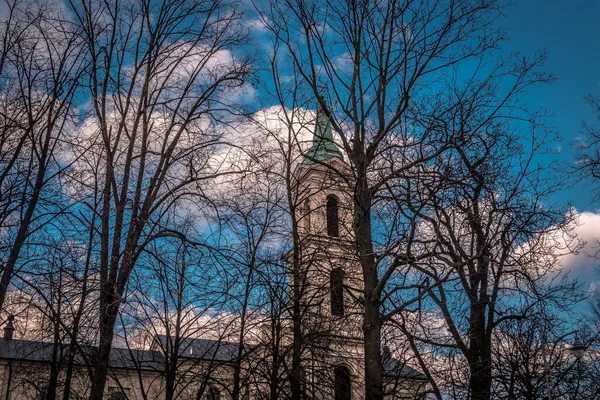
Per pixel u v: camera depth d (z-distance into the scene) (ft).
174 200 64.28
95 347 59.82
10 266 55.42
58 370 59.06
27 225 57.21
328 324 72.38
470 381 72.43
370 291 62.28
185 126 67.87
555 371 87.81
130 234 62.18
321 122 73.72
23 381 62.59
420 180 65.46
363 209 65.46
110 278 60.08
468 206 72.23
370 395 58.39
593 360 96.17
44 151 62.03
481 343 72.59
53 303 58.03
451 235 70.18
